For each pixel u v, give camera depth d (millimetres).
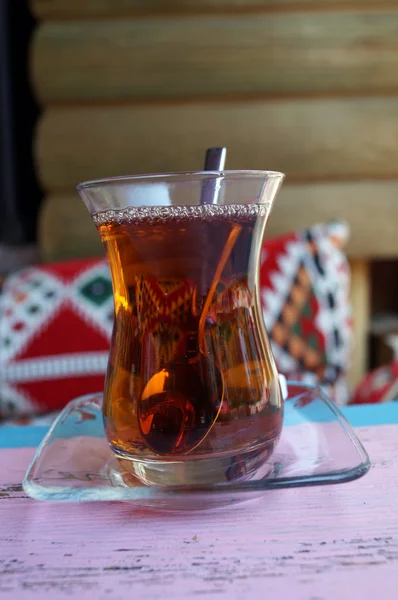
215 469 198
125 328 205
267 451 207
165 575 172
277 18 619
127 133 622
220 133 627
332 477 191
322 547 179
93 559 179
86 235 631
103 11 606
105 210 201
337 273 525
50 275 507
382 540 181
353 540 181
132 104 626
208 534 187
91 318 481
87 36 606
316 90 630
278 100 635
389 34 622
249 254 205
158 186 192
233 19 617
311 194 643
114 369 207
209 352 197
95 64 608
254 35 613
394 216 650
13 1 737
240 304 204
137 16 611
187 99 626
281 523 190
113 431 205
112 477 209
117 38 606
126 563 177
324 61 621
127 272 201
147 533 188
